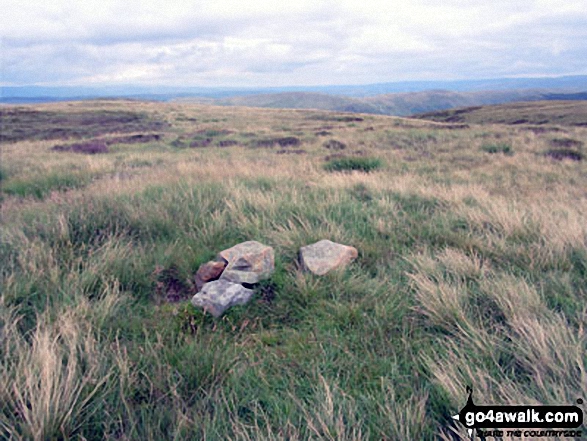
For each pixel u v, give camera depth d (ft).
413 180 28.17
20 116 143.84
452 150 51.24
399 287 11.48
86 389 6.87
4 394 6.64
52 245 13.94
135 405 7.03
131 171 33.76
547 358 7.27
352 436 6.09
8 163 40.34
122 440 6.15
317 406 6.77
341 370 8.09
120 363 7.50
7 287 10.44
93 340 8.19
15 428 6.20
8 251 13.28
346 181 25.20
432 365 7.50
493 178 31.60
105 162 39.52
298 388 7.61
